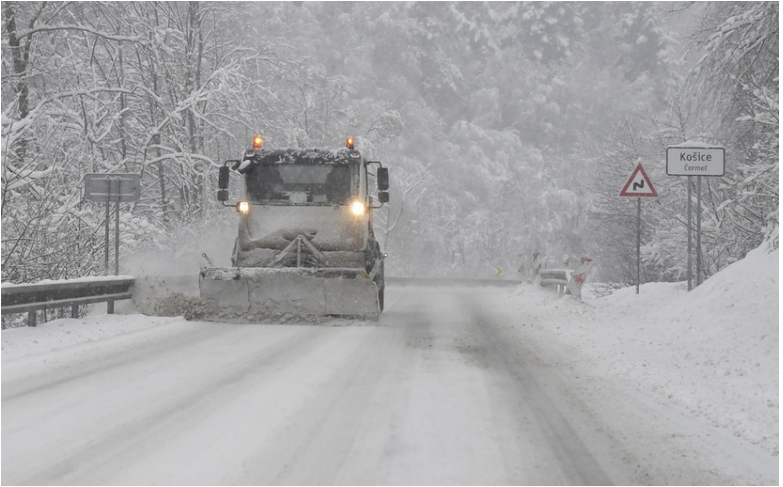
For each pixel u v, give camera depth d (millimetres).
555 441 13227
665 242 51875
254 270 29984
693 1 42562
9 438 12992
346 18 151000
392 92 148000
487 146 150625
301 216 31969
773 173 33281
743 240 40500
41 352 21797
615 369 20250
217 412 14891
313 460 11867
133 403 15641
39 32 52344
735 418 14914
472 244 120625
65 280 27391
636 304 34875
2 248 32125
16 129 35062
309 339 25469
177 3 69062
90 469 11344
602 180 69562
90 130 52281
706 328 25234
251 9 74938
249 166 32156
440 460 11969
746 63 38469
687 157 33156
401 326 29922
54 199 34781
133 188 34281
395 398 16344
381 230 110250
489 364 20938
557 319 32688
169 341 24484
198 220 62844
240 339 25156
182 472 11227
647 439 13500
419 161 131375
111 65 63500
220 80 60344
